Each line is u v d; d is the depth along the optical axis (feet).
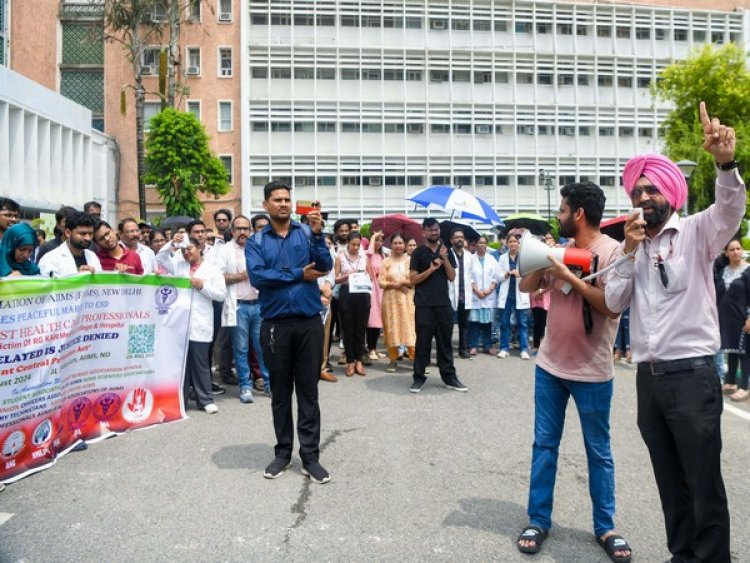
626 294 10.31
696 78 91.76
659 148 116.06
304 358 15.08
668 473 10.21
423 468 15.48
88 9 109.09
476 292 33.91
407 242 39.60
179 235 21.49
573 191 11.72
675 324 9.76
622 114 115.65
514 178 112.68
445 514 12.67
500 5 112.47
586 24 114.52
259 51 106.63
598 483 11.50
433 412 21.33
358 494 13.70
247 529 11.85
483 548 11.20
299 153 107.34
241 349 23.20
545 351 12.02
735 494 13.96
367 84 109.60
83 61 110.01
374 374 29.17
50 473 15.03
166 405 20.13
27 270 17.57
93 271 17.66
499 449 17.08
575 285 10.81
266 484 14.30
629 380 27.86
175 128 81.41
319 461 15.98
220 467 15.48
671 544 10.37
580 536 11.80
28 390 15.19
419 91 110.93
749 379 24.18
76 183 80.07
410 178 110.83
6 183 59.98
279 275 14.88
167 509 12.80
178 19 92.58
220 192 87.35
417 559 10.73
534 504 11.71
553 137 114.42
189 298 20.71
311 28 107.55
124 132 106.11
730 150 9.06
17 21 98.32
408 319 29.81
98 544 11.19
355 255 29.96
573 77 114.52
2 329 14.56
